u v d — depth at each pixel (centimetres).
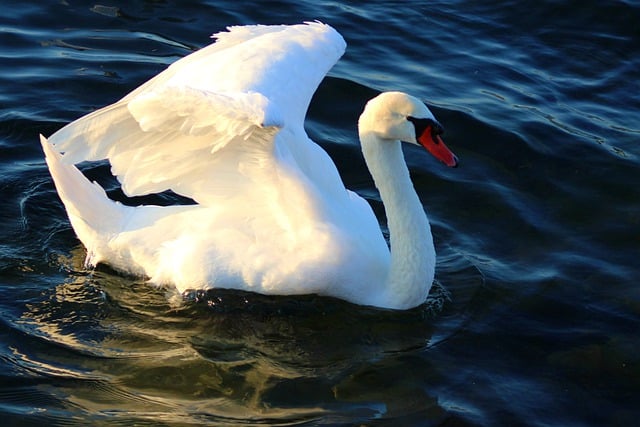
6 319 977
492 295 1045
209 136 932
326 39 1091
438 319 1010
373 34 1533
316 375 926
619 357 963
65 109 1296
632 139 1338
